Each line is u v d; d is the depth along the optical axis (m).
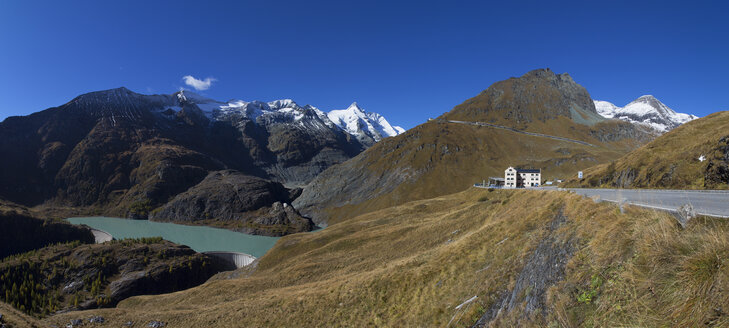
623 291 7.82
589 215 14.36
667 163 33.78
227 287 75.19
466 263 25.64
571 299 9.41
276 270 87.44
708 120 46.09
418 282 28.69
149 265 146.25
